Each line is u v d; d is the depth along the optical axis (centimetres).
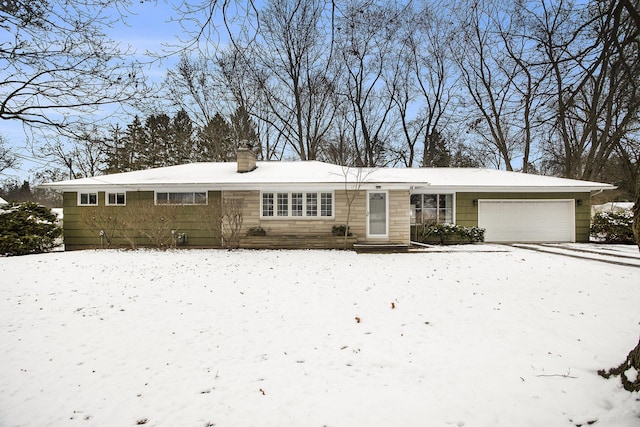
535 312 612
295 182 1449
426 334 524
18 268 1051
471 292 745
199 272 976
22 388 391
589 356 434
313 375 410
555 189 1694
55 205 4134
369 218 1512
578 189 1697
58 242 1764
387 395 365
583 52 538
